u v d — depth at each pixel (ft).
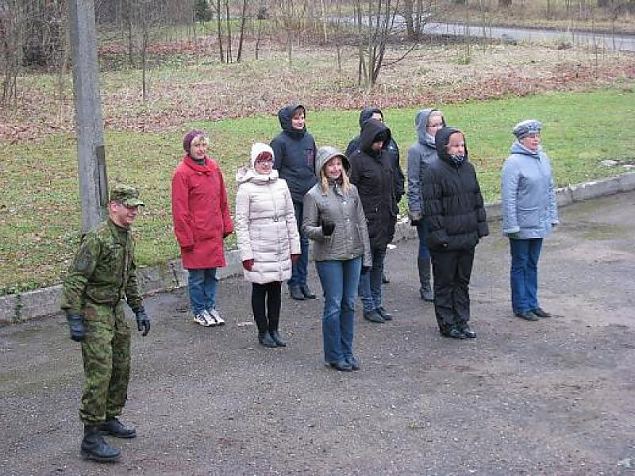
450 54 92.38
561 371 23.08
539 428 19.63
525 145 27.07
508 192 26.76
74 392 22.43
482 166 47.85
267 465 18.10
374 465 18.01
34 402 21.79
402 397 21.53
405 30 102.01
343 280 23.52
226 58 94.22
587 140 54.44
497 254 35.22
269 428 19.89
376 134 26.61
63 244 33.94
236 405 21.22
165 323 27.71
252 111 64.69
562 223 39.91
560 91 72.84
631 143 53.72
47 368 24.14
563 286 30.81
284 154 29.89
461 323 25.93
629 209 42.19
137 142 53.72
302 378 22.93
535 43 101.30
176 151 51.26
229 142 53.47
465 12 125.08
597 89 73.51
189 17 104.42
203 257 26.89
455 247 25.30
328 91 72.28
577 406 20.80
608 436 19.19
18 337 26.76
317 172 23.48
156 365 24.03
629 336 25.67
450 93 71.26
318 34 104.99
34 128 57.98
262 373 23.34
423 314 28.35
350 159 26.96
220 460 18.38
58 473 17.94
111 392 19.27
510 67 82.84
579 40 105.29
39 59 81.30
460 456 18.35
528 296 27.55
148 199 40.63
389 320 27.71
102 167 29.63
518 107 65.82
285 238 25.21
